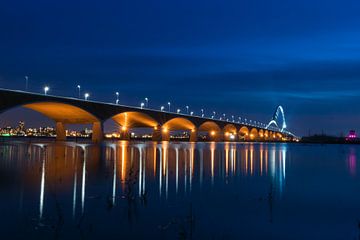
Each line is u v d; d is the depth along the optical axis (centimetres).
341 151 10969
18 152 7450
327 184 3575
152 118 16325
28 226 1958
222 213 2302
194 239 1822
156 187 3184
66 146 10562
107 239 1797
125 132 18712
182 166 5094
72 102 11769
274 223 2102
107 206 2406
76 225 1991
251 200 2702
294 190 3180
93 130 13288
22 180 3422
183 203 2552
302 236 1884
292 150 11294
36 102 10475
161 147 11481
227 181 3656
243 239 1834
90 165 4881
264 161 6381
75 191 2894
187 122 19188
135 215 2209
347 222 2134
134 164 5203
